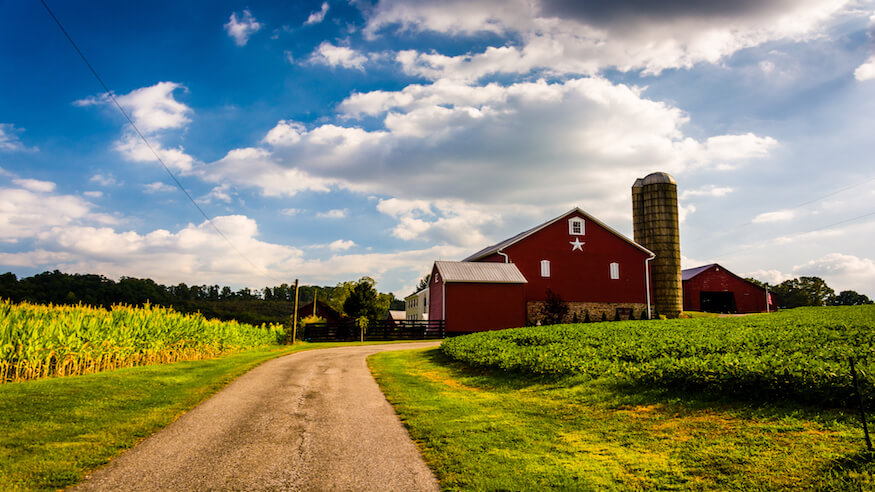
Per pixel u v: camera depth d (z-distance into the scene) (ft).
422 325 125.80
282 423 28.89
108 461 21.33
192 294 318.65
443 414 31.78
